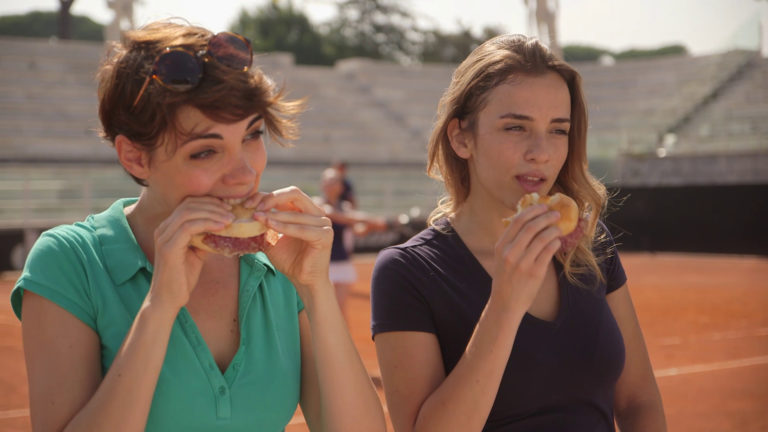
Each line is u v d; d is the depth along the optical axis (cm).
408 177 2680
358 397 186
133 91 162
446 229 231
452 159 240
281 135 180
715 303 1228
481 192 228
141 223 186
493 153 217
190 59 157
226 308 187
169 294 163
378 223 805
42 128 2358
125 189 2241
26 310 168
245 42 163
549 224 183
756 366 750
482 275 218
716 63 3080
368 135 2869
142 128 162
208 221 162
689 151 2397
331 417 184
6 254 1727
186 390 171
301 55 5538
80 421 156
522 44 221
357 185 2575
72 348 166
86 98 2533
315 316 187
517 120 213
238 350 181
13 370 761
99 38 5616
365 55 5566
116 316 172
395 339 215
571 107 232
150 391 159
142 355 158
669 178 2291
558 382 209
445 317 215
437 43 5488
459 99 227
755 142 2483
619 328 242
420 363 212
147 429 169
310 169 2511
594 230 240
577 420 209
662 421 238
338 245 777
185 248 162
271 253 186
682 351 836
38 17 5434
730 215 1942
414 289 217
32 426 163
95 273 175
